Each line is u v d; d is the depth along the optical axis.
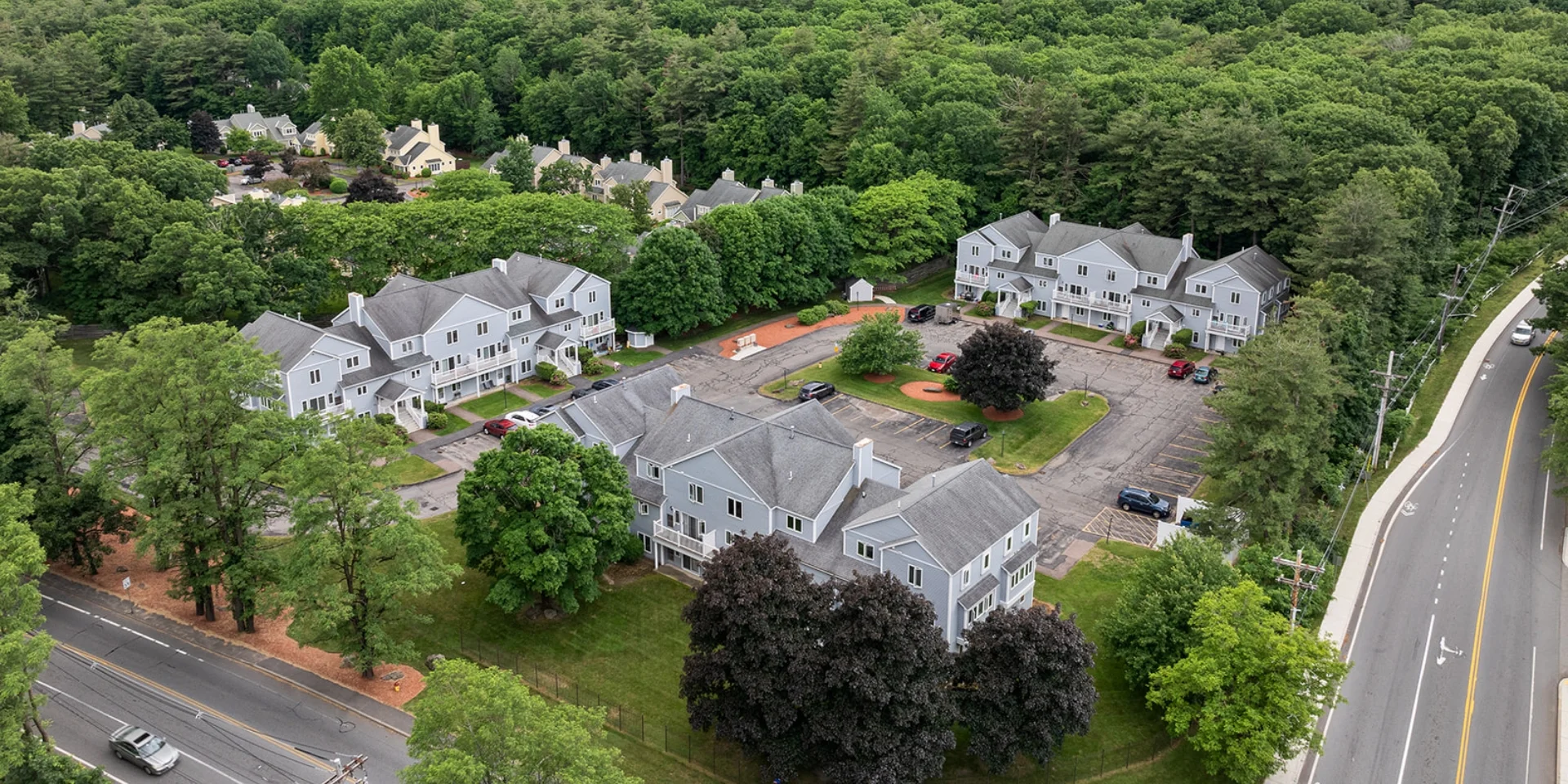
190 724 56.47
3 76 187.75
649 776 54.25
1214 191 121.56
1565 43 162.38
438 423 92.50
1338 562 74.62
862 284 129.25
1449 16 177.75
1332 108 127.12
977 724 52.62
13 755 43.56
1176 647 58.28
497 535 63.75
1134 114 132.38
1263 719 52.34
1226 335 112.00
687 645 64.19
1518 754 57.31
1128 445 91.81
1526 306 119.62
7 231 105.75
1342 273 99.19
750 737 51.56
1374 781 55.50
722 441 68.12
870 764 49.34
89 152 129.25
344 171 198.25
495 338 101.44
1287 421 69.88
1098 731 58.16
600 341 111.38
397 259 113.69
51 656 61.66
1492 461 89.38
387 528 57.53
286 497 69.00
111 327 112.38
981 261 128.75
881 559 62.22
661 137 183.50
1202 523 71.44
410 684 60.41
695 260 111.81
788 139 165.50
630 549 69.94
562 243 115.69
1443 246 115.06
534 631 65.38
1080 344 116.44
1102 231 122.31
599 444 67.69
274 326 91.25
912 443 91.69
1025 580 66.19
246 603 63.94
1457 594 71.44
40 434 68.38
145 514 69.69
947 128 144.12
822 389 100.31
